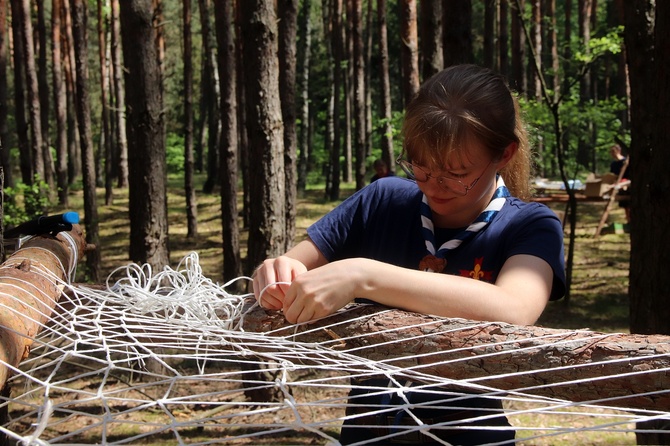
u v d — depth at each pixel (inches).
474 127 52.0
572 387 45.6
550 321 312.0
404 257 63.7
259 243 223.3
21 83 521.0
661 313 130.6
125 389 44.1
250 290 70.7
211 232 579.5
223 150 365.7
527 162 66.8
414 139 53.8
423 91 55.7
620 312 325.7
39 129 651.5
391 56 1162.0
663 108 126.6
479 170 53.9
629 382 43.8
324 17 912.9
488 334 48.2
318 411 195.2
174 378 45.7
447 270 59.4
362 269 51.3
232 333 54.1
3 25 456.4
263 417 192.1
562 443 168.9
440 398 57.4
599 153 646.5
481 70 57.6
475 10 951.0
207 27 775.7
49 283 63.1
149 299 59.7
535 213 59.2
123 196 821.9
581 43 329.1
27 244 74.3
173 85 1272.1
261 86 218.4
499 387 47.8
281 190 224.2
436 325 49.8
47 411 38.4
